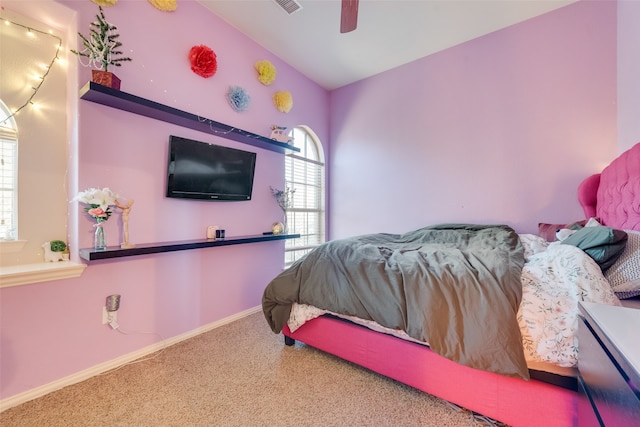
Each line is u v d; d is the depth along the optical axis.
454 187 3.00
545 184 2.53
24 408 1.41
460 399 1.32
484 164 2.83
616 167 1.83
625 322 0.74
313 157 3.86
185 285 2.22
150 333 2.00
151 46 1.99
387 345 1.55
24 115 1.62
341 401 1.45
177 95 2.14
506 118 2.71
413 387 1.55
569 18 2.42
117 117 1.83
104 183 1.77
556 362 1.10
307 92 3.57
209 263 2.40
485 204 2.82
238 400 1.46
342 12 1.56
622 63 2.15
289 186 3.41
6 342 1.43
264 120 2.91
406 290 1.45
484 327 1.20
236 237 2.62
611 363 0.62
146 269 1.98
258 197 2.86
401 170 3.36
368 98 3.61
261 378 1.65
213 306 2.42
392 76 3.41
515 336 1.15
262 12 2.43
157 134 2.04
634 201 1.55
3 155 1.59
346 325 1.72
